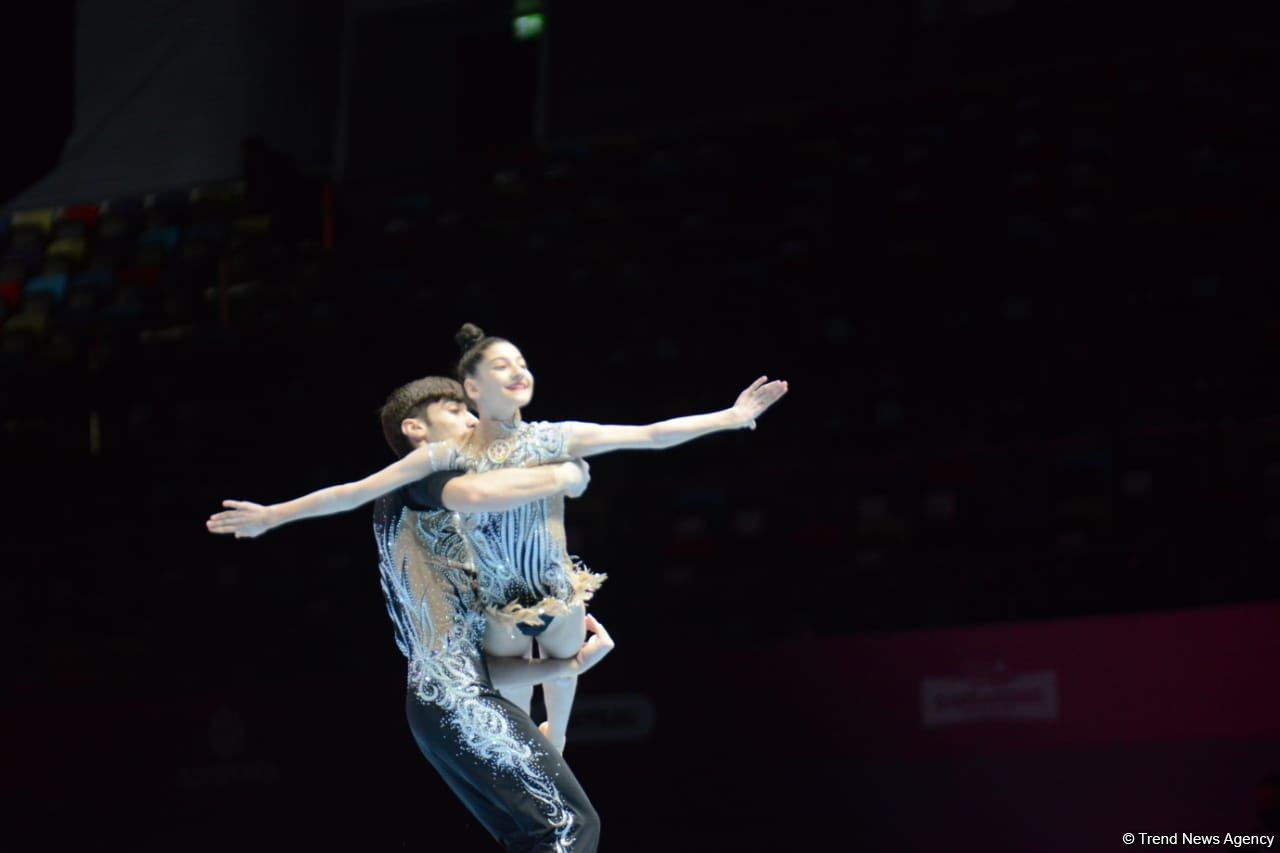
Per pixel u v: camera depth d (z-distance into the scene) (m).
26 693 18.39
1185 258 20.41
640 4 27.02
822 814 13.73
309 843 14.76
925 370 20.09
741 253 22.80
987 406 19.41
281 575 19.61
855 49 25.72
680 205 24.05
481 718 6.15
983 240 21.72
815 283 21.91
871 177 23.55
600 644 6.46
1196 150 22.06
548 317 22.48
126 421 22.14
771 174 24.16
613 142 25.91
